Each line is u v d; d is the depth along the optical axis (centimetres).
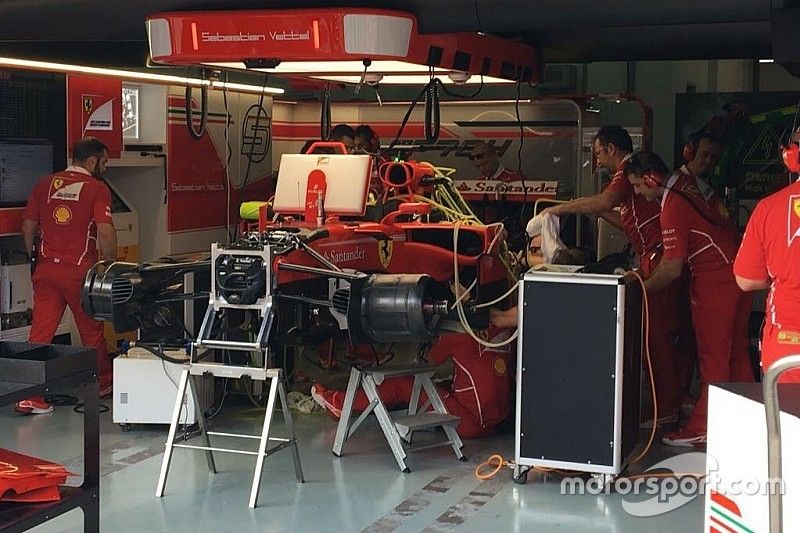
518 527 441
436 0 525
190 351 492
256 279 472
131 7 565
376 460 536
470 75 651
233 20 531
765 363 396
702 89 1311
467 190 961
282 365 648
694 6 495
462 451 535
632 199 638
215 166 885
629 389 499
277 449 480
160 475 477
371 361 632
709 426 298
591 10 509
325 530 434
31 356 361
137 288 495
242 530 434
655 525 445
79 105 716
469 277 616
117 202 812
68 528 436
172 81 811
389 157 678
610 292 472
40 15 588
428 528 438
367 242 559
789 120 963
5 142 655
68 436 575
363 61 537
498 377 576
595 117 1041
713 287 550
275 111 1046
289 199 589
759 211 395
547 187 945
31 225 649
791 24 476
